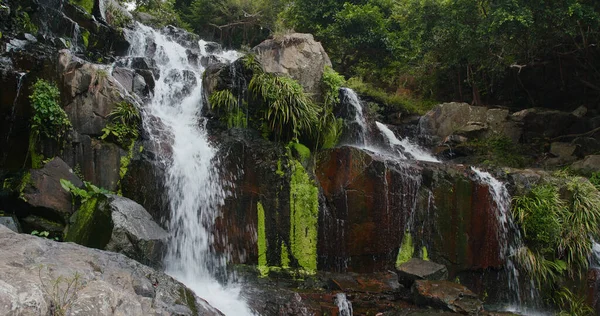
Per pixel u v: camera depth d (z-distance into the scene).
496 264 8.58
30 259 4.02
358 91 13.61
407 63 16.39
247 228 7.59
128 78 8.97
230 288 6.79
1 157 7.05
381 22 16.56
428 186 8.59
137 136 7.52
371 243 8.05
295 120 8.76
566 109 14.81
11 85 7.11
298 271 7.53
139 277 4.52
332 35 16.58
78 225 6.05
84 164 7.11
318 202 7.91
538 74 14.84
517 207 8.84
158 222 7.15
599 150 12.09
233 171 7.76
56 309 3.32
